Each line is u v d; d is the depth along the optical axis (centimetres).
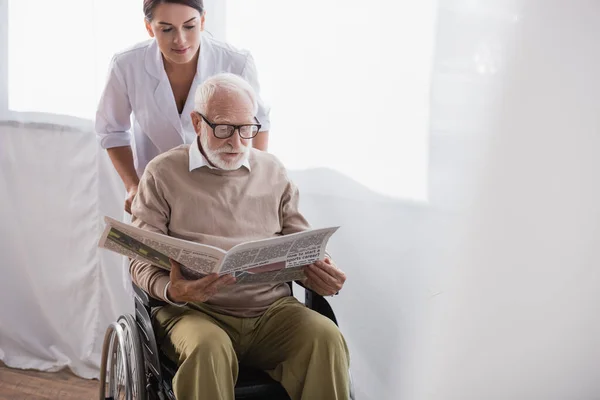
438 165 253
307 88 273
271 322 206
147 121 244
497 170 247
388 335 271
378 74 261
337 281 202
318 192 277
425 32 250
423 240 259
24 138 312
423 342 264
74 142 307
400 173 261
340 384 196
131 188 242
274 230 212
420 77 253
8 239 320
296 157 278
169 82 239
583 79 241
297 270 200
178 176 206
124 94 242
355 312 278
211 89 202
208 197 205
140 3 288
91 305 315
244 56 245
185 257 184
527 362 260
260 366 208
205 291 186
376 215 268
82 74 301
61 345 321
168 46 223
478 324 257
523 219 250
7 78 309
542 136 245
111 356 221
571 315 256
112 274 311
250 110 203
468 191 250
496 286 254
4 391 300
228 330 207
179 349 192
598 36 238
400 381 270
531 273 253
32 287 320
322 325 198
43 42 303
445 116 250
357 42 262
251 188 210
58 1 298
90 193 309
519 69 241
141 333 206
